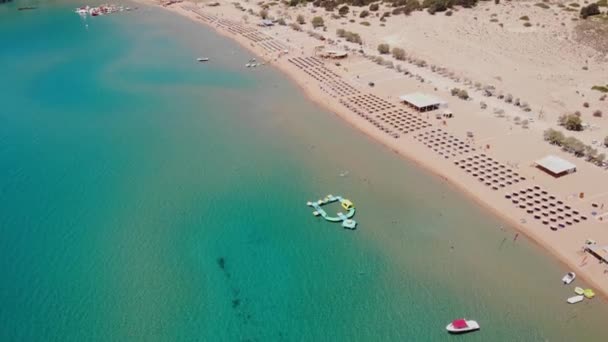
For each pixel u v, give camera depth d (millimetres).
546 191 77438
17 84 124500
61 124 104312
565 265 65000
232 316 59812
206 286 63812
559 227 70562
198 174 86500
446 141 92500
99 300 61625
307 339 57062
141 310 60375
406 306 60625
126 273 65562
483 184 80750
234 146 95250
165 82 125562
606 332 56344
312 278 64938
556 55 129125
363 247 69750
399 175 85062
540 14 159000
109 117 107250
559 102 103938
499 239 70312
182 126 103062
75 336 57000
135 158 91625
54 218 75750
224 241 71188
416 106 103125
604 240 67438
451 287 62969
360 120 103062
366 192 81000
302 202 78938
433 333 57188
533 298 60875
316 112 108250
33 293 62500
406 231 72438
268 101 114125
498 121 97812
